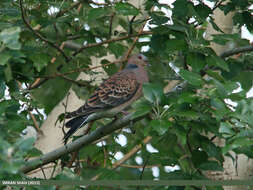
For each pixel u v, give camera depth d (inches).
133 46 492.7
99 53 502.0
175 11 388.5
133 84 462.6
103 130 390.3
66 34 462.0
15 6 432.8
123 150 455.5
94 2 455.2
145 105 326.6
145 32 450.9
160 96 328.5
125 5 382.3
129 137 528.1
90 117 433.1
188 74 327.0
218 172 443.5
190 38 374.9
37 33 403.2
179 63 527.2
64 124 433.1
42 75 457.1
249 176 438.9
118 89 450.3
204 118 330.0
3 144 252.8
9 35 293.4
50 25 438.9
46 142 471.2
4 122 323.0
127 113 452.4
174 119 349.7
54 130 478.9
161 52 421.7
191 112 318.3
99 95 437.1
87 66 508.7
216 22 478.3
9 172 253.1
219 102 316.2
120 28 531.2
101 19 458.3
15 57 308.3
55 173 455.5
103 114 445.4
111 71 521.3
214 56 371.6
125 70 480.7
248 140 282.5
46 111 597.3
